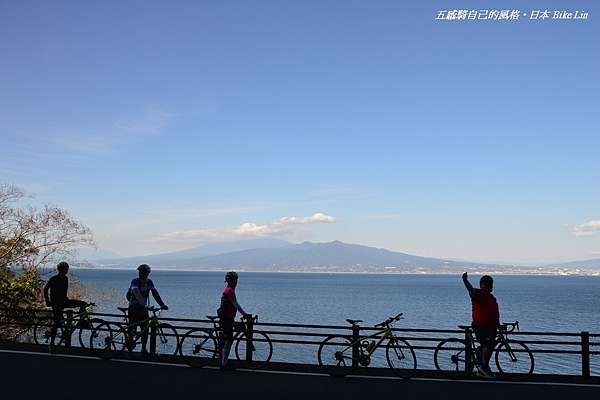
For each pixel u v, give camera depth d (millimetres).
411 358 12102
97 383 10508
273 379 11430
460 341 12078
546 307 91250
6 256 28250
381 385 10984
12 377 10984
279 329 47469
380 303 94938
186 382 10836
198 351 12961
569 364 29141
